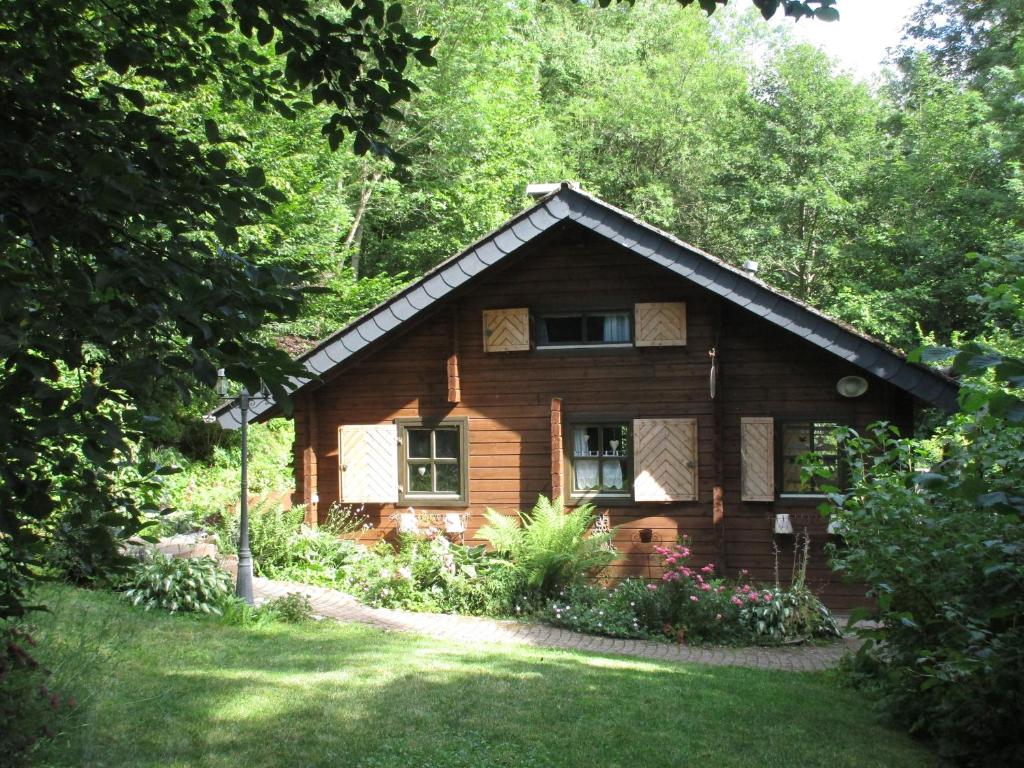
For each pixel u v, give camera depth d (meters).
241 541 9.93
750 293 11.84
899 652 6.44
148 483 3.40
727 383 12.73
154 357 2.77
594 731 5.93
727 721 6.43
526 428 13.26
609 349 13.03
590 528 12.84
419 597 11.64
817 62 29.23
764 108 29.14
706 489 12.74
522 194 28.44
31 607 3.36
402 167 4.27
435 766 5.12
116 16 4.03
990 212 23.02
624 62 36.28
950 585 5.48
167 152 3.37
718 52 41.06
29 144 2.97
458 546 12.64
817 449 12.44
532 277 13.26
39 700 4.71
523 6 27.69
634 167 34.34
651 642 10.54
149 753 4.96
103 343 2.82
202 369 2.82
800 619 10.89
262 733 5.47
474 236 25.94
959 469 4.90
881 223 26.45
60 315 2.77
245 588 9.84
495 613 11.39
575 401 13.12
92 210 2.93
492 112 25.58
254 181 3.44
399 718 5.94
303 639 8.53
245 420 9.98
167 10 4.01
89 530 3.18
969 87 30.42
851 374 12.33
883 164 26.97
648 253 12.12
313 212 19.41
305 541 12.66
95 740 4.97
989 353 2.84
